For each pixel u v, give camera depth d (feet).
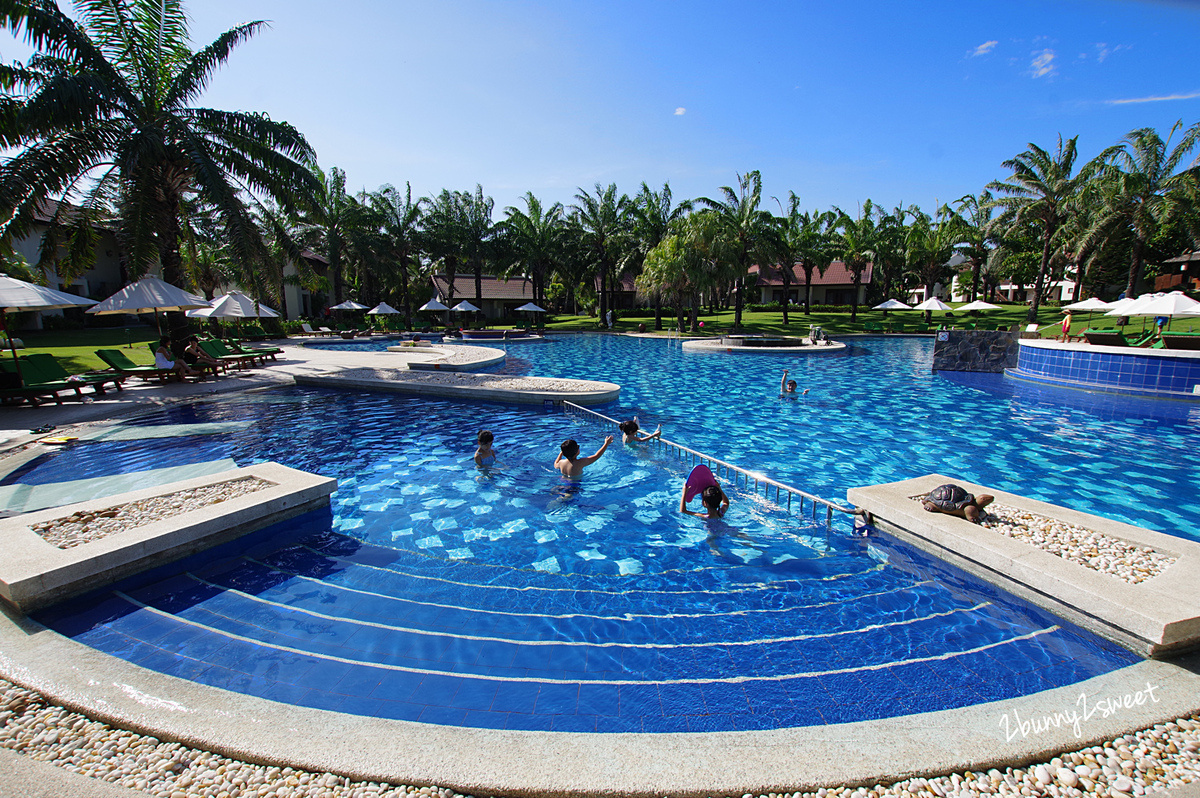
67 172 45.21
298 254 66.80
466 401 45.65
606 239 143.54
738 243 111.34
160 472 27.55
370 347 95.71
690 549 19.26
